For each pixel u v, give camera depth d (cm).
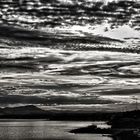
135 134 11581
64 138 14162
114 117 19962
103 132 16462
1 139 15100
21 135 17800
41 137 15662
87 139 12762
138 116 18725
